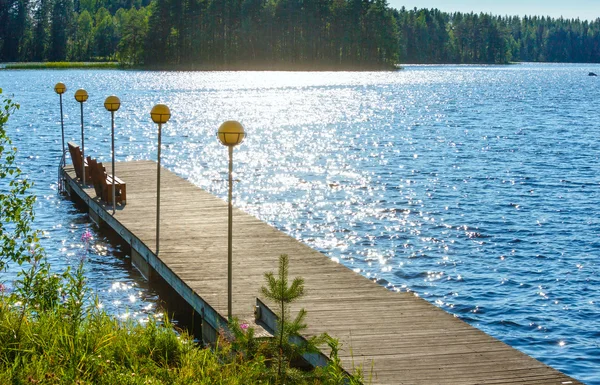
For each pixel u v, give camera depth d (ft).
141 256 44.39
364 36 422.41
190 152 104.73
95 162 57.62
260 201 69.92
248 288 34.53
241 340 23.41
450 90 272.31
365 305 31.14
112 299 40.75
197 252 41.16
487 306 41.81
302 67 408.46
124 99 201.57
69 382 20.29
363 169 88.89
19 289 27.40
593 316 40.37
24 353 22.34
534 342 37.14
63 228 57.31
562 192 74.84
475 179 82.23
